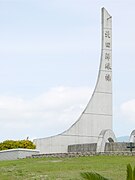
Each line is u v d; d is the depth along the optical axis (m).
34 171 25.97
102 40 48.50
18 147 43.72
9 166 29.50
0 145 44.00
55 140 46.06
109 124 48.19
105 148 37.91
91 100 47.94
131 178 9.96
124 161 29.52
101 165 27.94
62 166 27.98
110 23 48.75
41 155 37.94
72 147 44.50
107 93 48.47
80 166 27.75
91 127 47.62
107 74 48.66
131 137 39.41
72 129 46.91
